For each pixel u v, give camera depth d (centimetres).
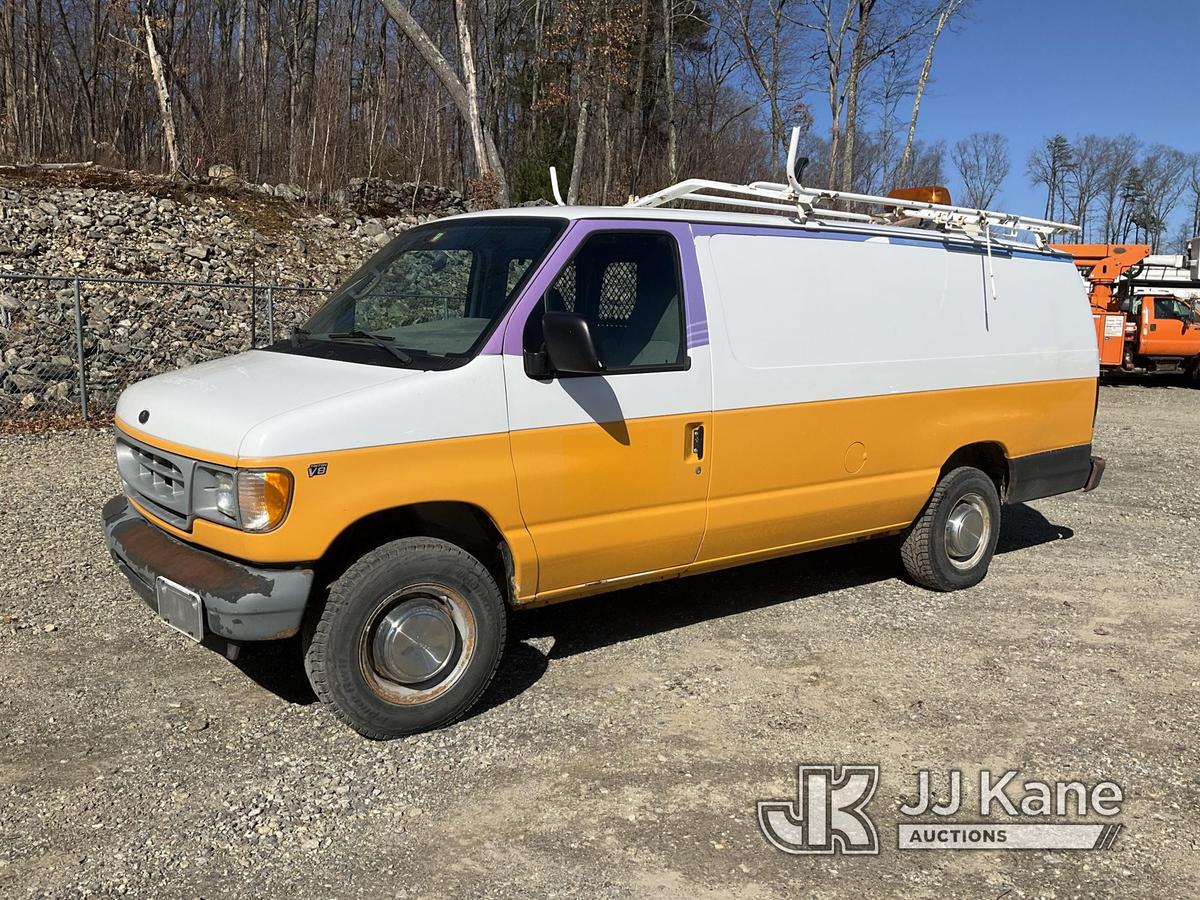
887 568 658
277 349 463
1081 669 488
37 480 837
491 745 396
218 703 427
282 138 2338
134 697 430
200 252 1609
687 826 341
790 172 502
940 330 563
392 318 446
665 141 3366
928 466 564
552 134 2842
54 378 1179
